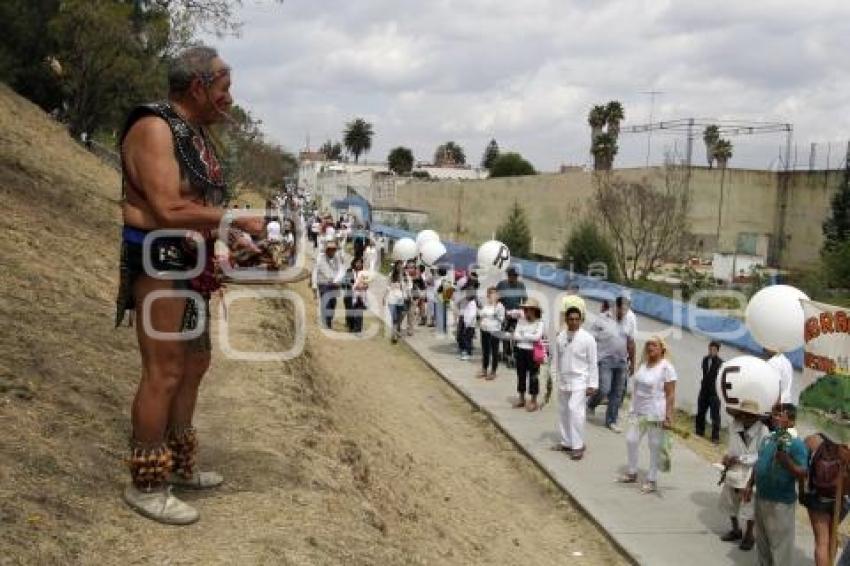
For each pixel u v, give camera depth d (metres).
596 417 13.66
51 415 5.46
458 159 126.25
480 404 14.15
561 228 41.78
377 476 7.94
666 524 9.16
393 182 62.53
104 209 15.84
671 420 10.03
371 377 15.34
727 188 38.75
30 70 24.98
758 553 7.71
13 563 3.71
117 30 25.06
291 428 7.46
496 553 7.98
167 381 4.34
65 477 4.67
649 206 34.69
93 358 7.00
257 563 4.30
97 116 26.73
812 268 33.44
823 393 7.00
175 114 4.16
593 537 9.13
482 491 10.12
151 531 4.40
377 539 5.47
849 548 6.92
